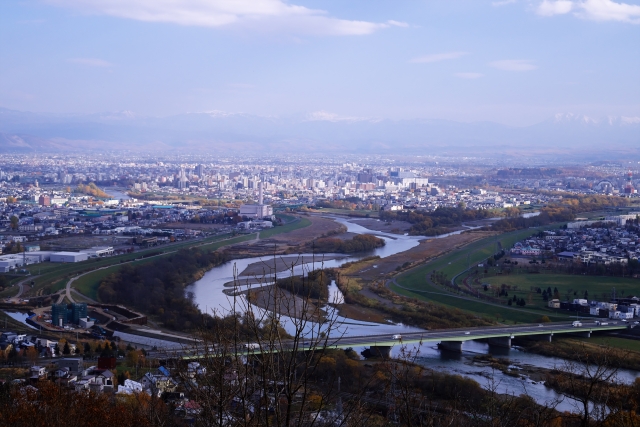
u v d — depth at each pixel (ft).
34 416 339.98
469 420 266.36
